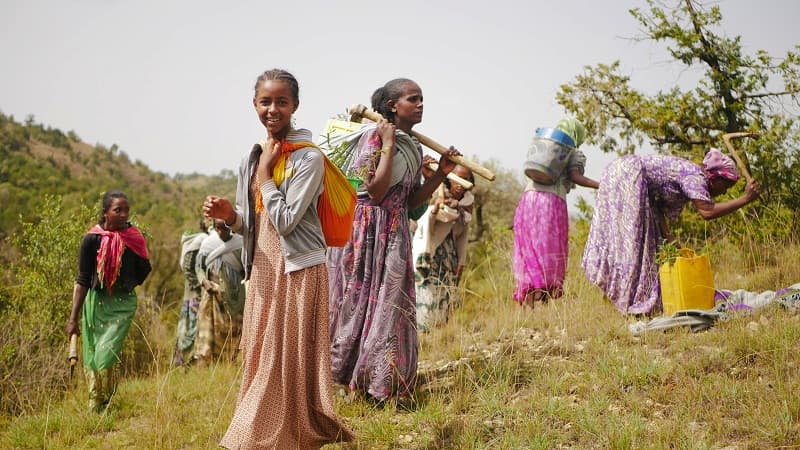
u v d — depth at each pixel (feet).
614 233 20.81
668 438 13.19
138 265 20.13
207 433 16.37
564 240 22.89
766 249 24.58
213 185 270.26
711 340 17.31
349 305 16.66
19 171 163.12
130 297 19.98
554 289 22.59
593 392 15.61
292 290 12.87
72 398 21.09
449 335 22.18
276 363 12.74
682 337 17.69
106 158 299.79
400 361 16.22
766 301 18.83
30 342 24.57
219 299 25.36
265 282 13.04
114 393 19.29
